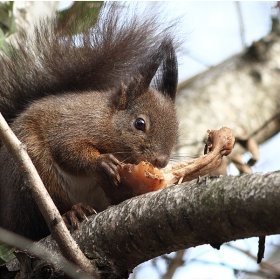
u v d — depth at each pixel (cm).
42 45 1254
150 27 1298
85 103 1154
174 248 771
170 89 1257
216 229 703
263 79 1539
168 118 1175
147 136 1148
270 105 1490
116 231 802
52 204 755
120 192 938
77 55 1254
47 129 1102
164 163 1138
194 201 717
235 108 1448
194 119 1384
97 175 1036
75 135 1109
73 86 1265
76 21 1287
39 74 1242
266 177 664
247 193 666
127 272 842
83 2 1301
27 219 1044
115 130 1145
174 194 747
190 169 942
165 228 749
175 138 1184
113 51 1262
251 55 1598
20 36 1256
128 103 1170
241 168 1323
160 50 1224
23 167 750
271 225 654
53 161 1090
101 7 1302
